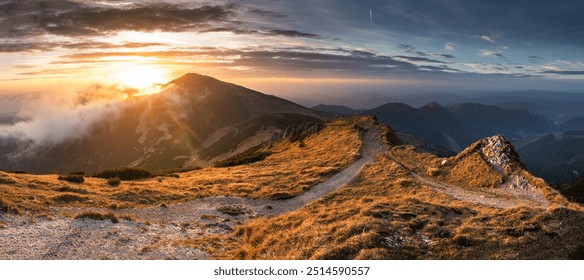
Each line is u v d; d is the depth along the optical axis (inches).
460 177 1724.9
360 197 1550.2
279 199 1668.3
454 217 1066.1
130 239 991.6
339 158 2438.5
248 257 930.7
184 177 2260.1
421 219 1003.9
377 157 2347.4
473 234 861.8
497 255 765.3
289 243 966.4
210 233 1151.6
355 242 845.2
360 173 2001.7
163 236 1061.1
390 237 877.8
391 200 1328.7
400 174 1873.8
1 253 794.8
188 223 1237.1
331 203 1492.4
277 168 2423.7
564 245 791.7
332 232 955.3
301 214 1277.1
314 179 1948.8
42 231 944.9
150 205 1414.9
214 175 2314.2
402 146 2536.9
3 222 951.0
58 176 1788.9
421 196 1461.6
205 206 1508.4
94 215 1096.8
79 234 966.4
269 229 1136.8
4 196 1136.2
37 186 1402.6
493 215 1017.5
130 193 1523.1
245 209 1508.4
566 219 909.2
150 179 2092.8
